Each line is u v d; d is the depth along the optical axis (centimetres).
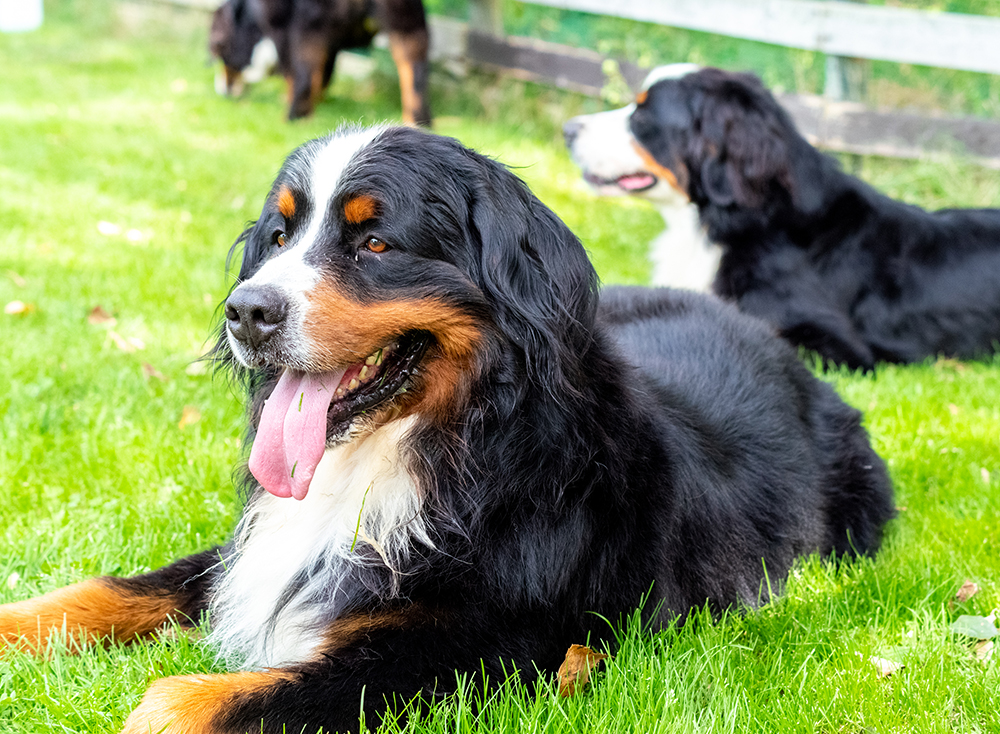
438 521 105
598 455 107
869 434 148
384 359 109
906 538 135
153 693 94
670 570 113
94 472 139
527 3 368
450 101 388
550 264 108
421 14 346
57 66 446
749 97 205
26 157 301
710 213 209
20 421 151
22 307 188
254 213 269
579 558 106
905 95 300
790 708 102
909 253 211
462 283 106
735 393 129
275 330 103
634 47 343
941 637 113
